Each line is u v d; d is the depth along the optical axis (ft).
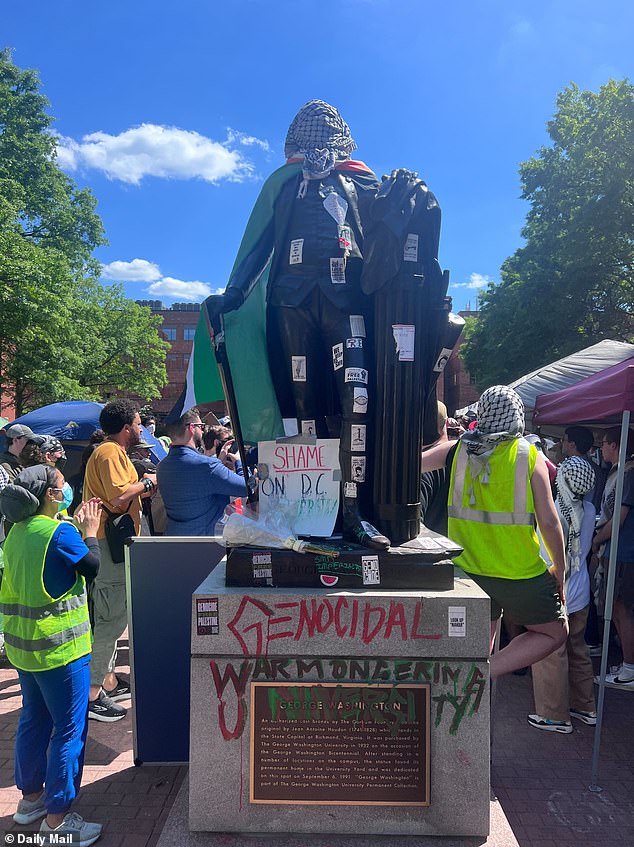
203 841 7.51
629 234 66.95
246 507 8.67
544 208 76.33
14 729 13.08
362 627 7.59
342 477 8.61
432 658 7.57
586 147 69.72
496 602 9.72
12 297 66.23
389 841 7.49
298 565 7.90
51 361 73.15
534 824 9.82
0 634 16.98
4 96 92.22
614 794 10.71
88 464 13.80
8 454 17.30
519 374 78.84
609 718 13.82
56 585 8.93
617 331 73.51
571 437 17.30
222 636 7.64
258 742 7.59
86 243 102.78
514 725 13.46
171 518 14.03
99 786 10.57
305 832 7.59
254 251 9.25
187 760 11.10
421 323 8.54
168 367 204.85
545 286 73.10
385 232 8.24
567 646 13.70
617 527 11.67
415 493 8.48
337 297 8.55
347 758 7.59
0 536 14.46
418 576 7.83
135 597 10.94
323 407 9.36
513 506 9.50
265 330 9.53
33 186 94.02
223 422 30.91
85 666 9.29
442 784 7.56
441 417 10.91
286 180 9.07
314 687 7.57
